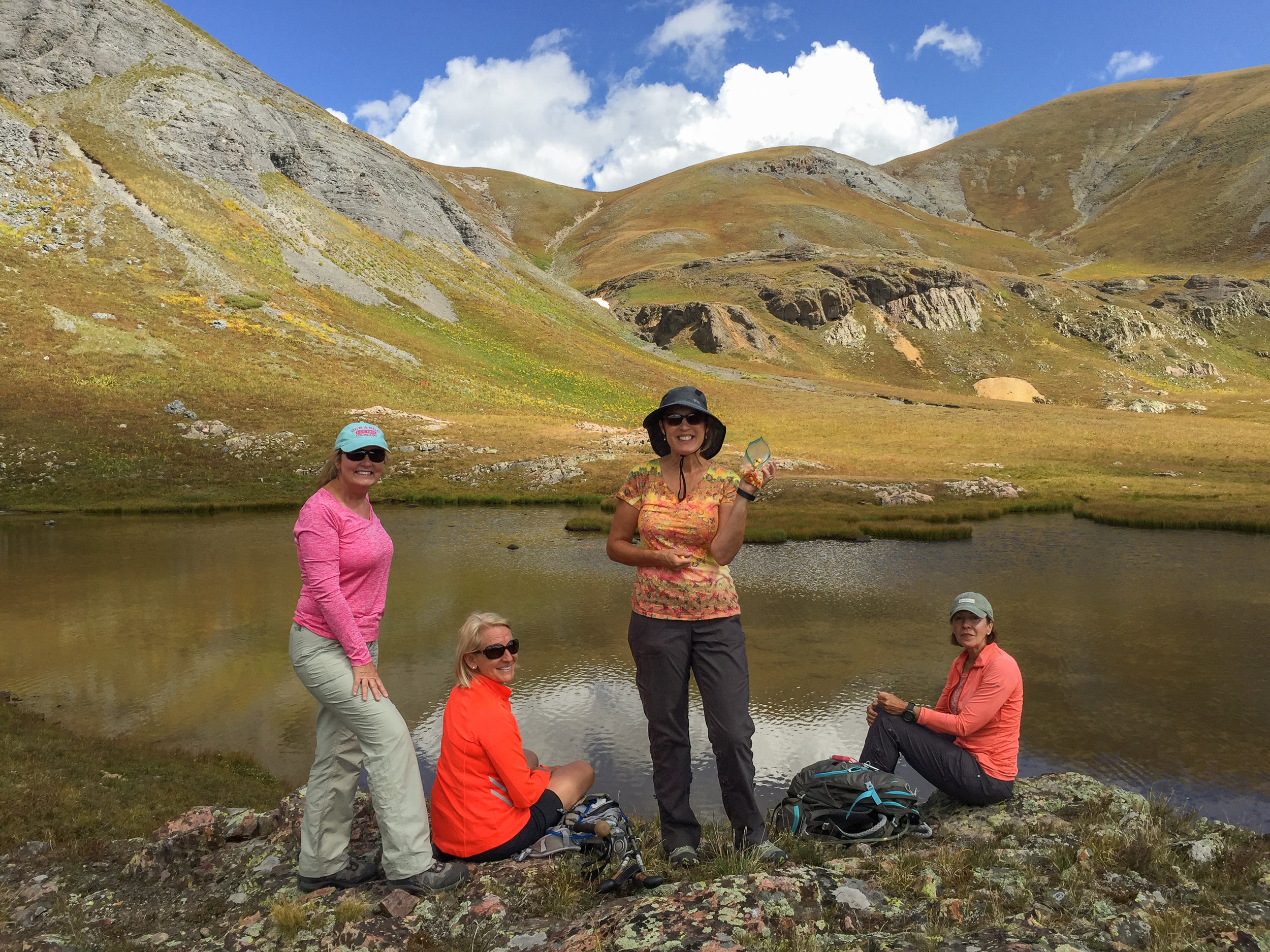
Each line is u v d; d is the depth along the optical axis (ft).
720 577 12.67
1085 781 17.58
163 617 50.55
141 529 89.66
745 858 12.73
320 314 203.10
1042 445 173.37
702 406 11.84
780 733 31.32
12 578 63.16
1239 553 73.92
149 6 265.95
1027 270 607.78
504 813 13.14
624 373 247.70
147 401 139.23
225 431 133.39
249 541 81.20
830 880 11.95
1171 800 25.29
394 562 70.08
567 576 63.93
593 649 43.09
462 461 131.03
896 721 17.69
